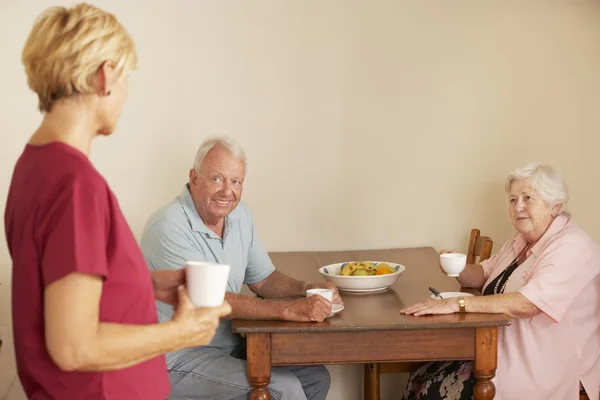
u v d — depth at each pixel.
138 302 1.42
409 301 2.57
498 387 2.57
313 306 2.30
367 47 3.47
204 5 3.39
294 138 3.50
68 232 1.28
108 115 1.42
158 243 2.55
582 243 2.57
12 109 3.33
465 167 3.58
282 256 3.43
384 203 3.57
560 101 3.57
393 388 3.61
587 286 2.64
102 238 1.33
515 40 3.53
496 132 3.57
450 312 2.40
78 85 1.36
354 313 2.41
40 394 1.39
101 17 1.38
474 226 3.61
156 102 3.41
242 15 3.41
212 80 3.43
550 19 3.53
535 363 2.56
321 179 3.53
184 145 3.45
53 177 1.32
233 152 2.58
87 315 1.28
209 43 3.41
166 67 3.40
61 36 1.35
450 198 3.59
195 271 1.49
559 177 2.68
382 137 3.53
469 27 3.51
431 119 3.54
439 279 2.93
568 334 2.57
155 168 3.44
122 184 3.43
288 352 2.29
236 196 2.61
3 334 3.38
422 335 2.31
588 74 3.56
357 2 3.45
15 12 3.29
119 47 1.39
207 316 1.48
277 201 3.53
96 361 1.30
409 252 3.47
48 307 1.27
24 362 1.36
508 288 2.70
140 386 1.45
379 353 2.30
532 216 2.67
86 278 1.29
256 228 3.54
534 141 3.58
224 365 2.44
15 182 1.40
